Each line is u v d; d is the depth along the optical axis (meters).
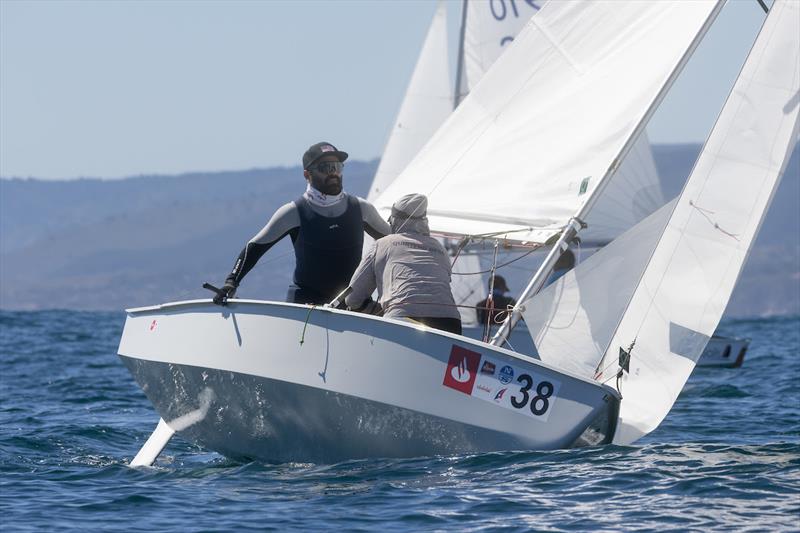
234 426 26.23
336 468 25.05
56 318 129.00
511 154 30.33
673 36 29.64
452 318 25.25
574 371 27.58
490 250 55.25
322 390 24.03
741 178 28.59
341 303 25.88
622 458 25.03
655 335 27.83
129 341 27.23
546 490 22.44
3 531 20.27
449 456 25.03
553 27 30.59
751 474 23.69
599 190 28.98
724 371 58.84
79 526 20.58
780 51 29.19
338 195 26.20
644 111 29.17
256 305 24.59
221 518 21.02
